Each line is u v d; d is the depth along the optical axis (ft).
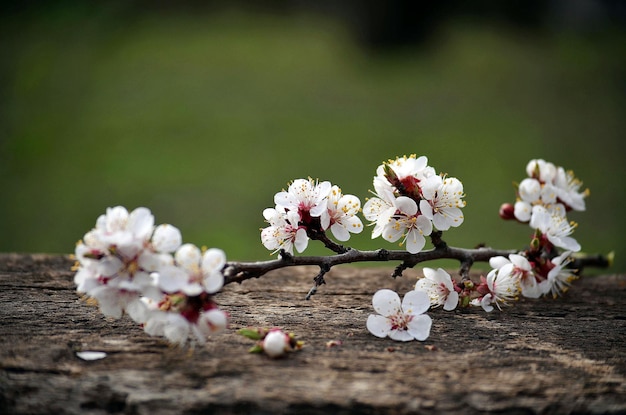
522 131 28.37
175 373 5.98
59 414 5.60
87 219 20.97
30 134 27.48
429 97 32.40
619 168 24.97
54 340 6.66
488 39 42.04
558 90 33.24
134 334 6.82
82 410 5.63
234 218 20.72
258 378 5.92
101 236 5.85
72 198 22.31
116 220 6.04
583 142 27.27
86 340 6.66
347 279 9.38
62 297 8.14
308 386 5.82
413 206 7.28
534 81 34.60
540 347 6.88
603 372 6.29
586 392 5.91
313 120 29.43
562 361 6.52
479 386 5.93
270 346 6.25
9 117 28.99
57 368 6.05
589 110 30.66
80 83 32.71
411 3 38.17
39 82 32.65
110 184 23.21
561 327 7.55
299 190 7.26
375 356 6.47
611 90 33.06
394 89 33.45
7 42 37.60
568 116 29.99
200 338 5.95
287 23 43.88
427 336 6.95
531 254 8.09
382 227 7.53
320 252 17.66
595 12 45.80
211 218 20.71
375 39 38.68
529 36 43.27
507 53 39.27
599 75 35.22
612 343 7.06
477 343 6.93
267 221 7.34
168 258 6.01
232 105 30.76
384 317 7.04
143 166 24.67
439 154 25.94
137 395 5.65
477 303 7.93
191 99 31.22
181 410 5.54
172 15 43.65
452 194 7.48
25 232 20.15
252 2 46.98
